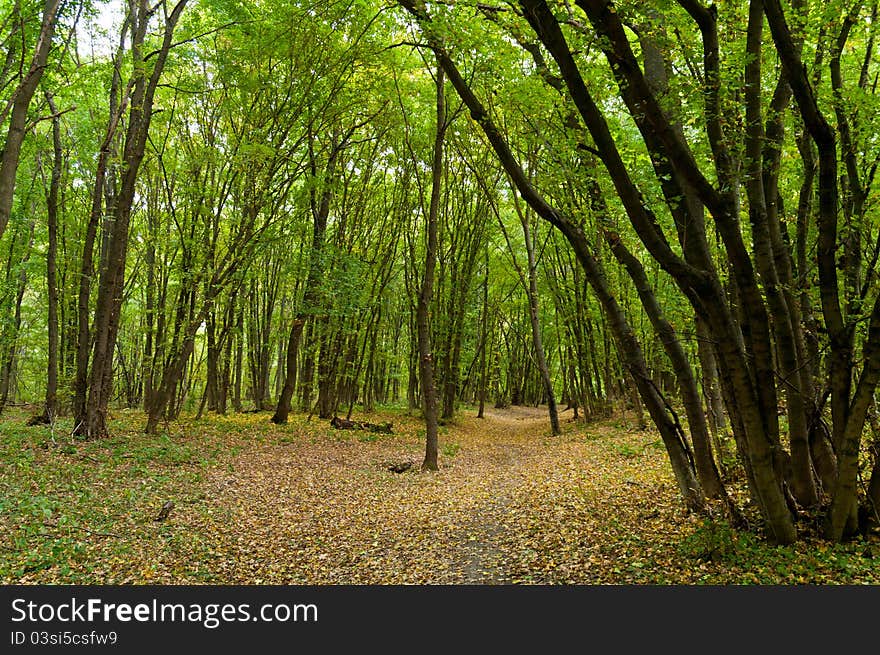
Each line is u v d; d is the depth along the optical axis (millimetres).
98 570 6941
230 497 10750
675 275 5383
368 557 7742
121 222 14375
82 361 14836
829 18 5965
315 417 23594
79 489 9820
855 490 5828
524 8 5043
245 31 15078
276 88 16203
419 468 14789
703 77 6562
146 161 18953
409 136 20953
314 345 22516
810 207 7750
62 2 10953
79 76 14227
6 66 10180
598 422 23469
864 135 6355
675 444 7906
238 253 16922
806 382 6773
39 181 20172
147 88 14250
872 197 7117
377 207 25609
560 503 9641
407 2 7223
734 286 7000
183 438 16078
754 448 5770
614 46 4801
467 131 18672
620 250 7316
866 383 5449
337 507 10586
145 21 14258
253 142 15461
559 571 6461
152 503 9727
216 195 17188
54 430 14562
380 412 29062
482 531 8578
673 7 6230
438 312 26250
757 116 6078
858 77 7957
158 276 23344
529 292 23141
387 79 18141
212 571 7297
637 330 15367
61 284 18969
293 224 19172
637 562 6340
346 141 22297
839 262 7410
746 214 8070
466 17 7445
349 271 20344
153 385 20719
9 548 7062
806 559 5707
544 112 8805
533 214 23656
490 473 14273
